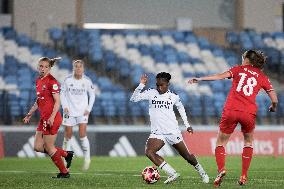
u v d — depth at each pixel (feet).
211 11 329.31
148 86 278.87
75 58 297.94
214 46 314.76
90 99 154.30
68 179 123.54
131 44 304.91
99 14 323.16
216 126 231.50
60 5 309.83
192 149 214.69
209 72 295.89
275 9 329.31
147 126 233.14
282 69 303.68
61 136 204.03
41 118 123.34
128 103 258.78
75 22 312.09
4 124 241.76
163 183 116.26
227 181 120.88
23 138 206.90
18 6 306.35
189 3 328.70
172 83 283.79
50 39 304.30
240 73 110.22
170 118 112.98
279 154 218.79
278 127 232.53
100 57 294.05
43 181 119.34
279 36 321.52
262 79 110.42
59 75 278.87
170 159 195.31
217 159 109.91
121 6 325.21
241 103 108.78
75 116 153.07
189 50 308.60
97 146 209.05
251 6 326.44
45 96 121.29
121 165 171.83
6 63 282.36
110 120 257.96
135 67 289.94
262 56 111.34
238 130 216.95
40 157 204.64
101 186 111.04
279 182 119.85
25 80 270.67
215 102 266.36
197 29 326.85
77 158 198.49
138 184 114.32
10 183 115.85
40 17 307.99
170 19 328.49
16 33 299.58
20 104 250.98
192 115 260.62
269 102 269.23
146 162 182.80
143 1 326.65
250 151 111.45
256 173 144.25
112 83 285.84
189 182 118.01
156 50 303.68
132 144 210.79
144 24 327.47
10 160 191.01
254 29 326.85
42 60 120.78
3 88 265.13
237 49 316.60
